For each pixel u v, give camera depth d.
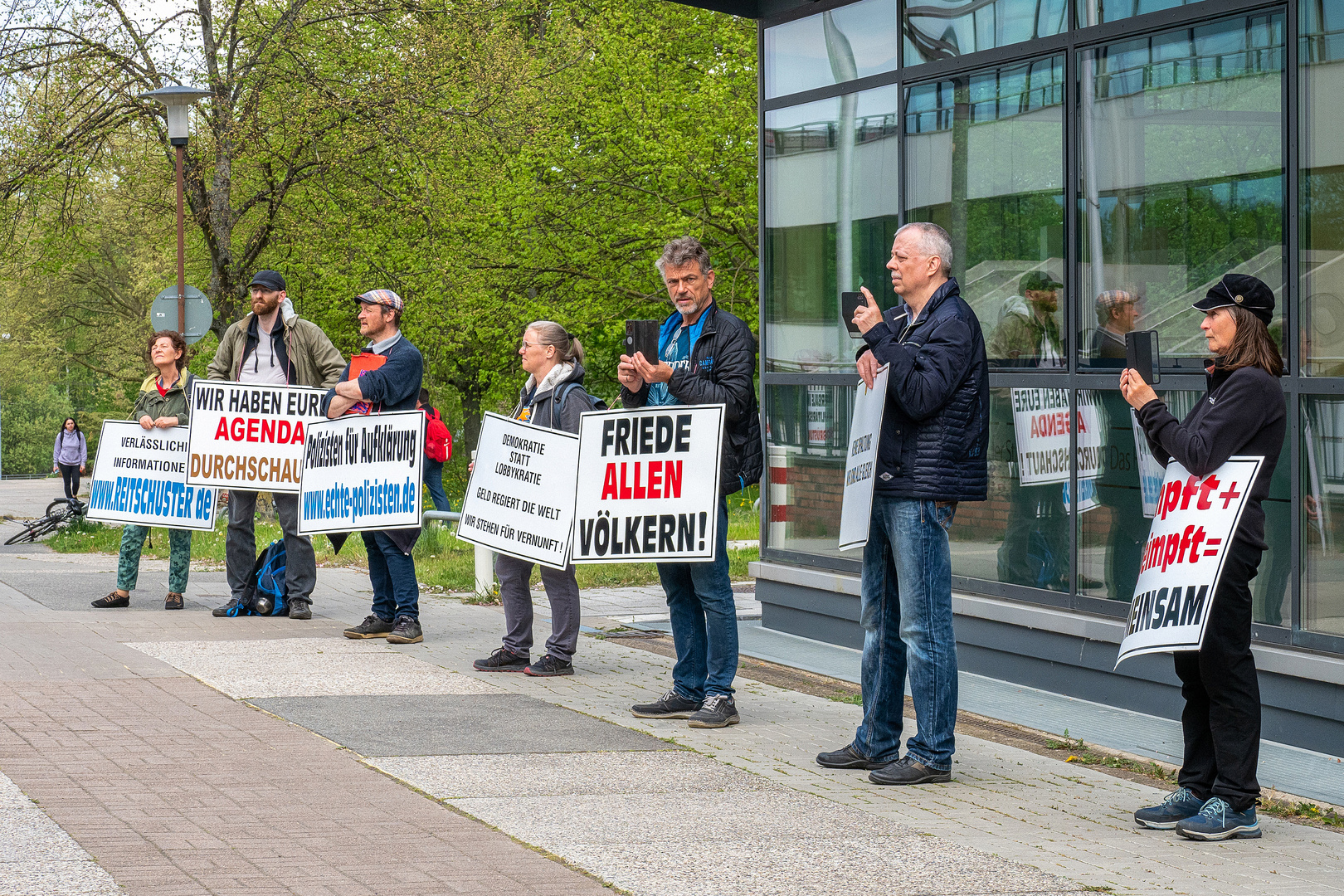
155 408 9.80
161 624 9.01
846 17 8.62
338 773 5.13
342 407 8.59
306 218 22.08
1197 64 6.45
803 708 6.78
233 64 21.08
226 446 9.43
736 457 6.33
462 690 6.91
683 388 6.22
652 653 8.43
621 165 26.94
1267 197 6.12
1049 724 6.42
